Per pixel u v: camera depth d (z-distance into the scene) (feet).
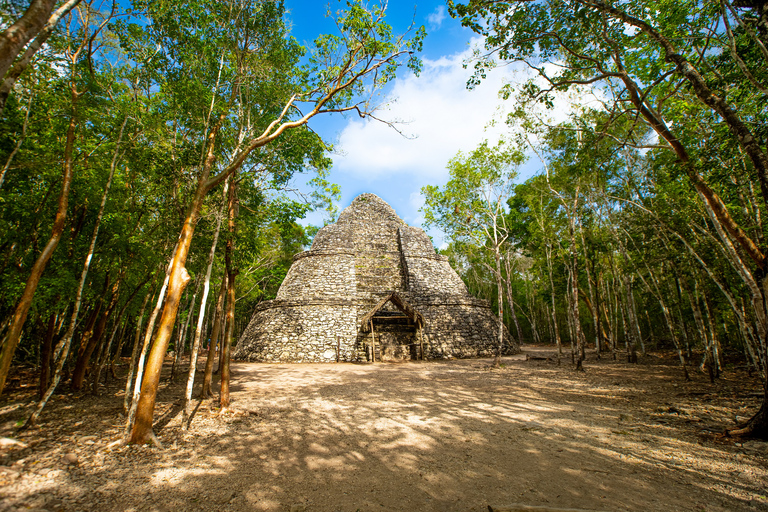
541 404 28.09
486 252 87.20
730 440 18.01
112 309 32.65
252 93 29.43
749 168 24.98
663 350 70.13
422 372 49.42
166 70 26.03
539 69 27.35
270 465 16.28
